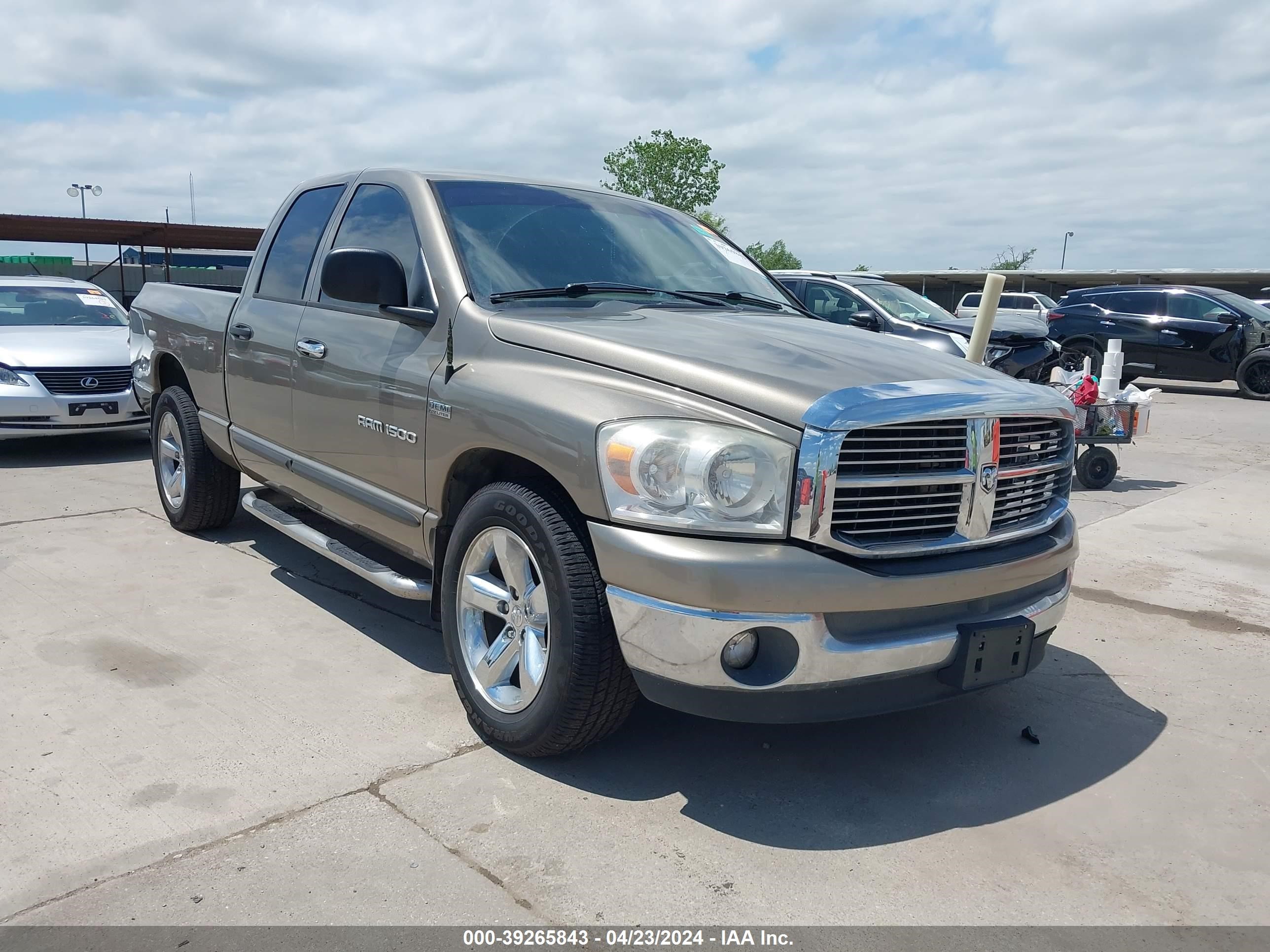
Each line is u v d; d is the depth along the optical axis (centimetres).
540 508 298
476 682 330
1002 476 302
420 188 393
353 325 396
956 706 378
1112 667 424
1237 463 935
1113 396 801
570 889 254
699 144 5916
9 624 429
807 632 266
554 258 385
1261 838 291
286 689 370
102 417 834
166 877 253
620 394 289
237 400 489
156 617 442
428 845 271
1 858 260
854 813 297
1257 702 390
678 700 278
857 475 268
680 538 271
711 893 254
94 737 327
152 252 3050
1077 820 298
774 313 402
